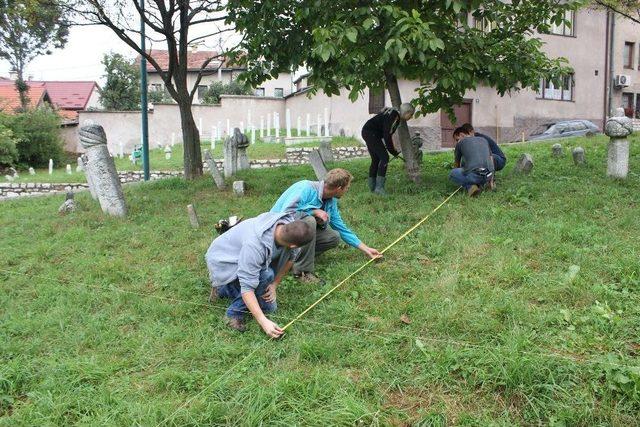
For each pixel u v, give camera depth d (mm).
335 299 4711
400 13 6961
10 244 7293
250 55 9172
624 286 4469
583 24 26891
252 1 9031
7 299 5207
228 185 10758
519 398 3199
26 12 10281
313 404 3252
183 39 11758
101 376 3709
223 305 4773
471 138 7984
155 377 3635
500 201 7473
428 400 3281
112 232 7418
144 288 5320
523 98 25734
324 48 6785
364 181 9820
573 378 3273
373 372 3545
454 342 3785
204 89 40844
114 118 28641
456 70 7672
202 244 6551
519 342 3590
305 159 21156
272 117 30984
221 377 3553
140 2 11586
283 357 3867
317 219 5125
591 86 27484
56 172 24297
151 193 10500
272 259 4395
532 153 12625
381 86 8836
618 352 3551
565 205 7035
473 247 5641
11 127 24516
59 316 4676
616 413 2996
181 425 3152
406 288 4844
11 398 3518
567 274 4633
